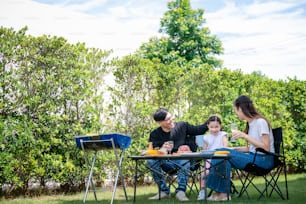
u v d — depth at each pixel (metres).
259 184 7.18
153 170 4.98
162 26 19.89
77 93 6.22
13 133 5.54
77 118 6.26
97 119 6.39
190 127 5.59
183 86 7.61
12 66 5.68
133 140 6.91
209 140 5.61
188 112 7.69
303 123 9.48
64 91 6.07
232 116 8.17
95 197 5.29
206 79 7.96
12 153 5.60
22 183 5.61
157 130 5.54
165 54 19.22
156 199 5.23
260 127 5.00
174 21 19.66
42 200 5.35
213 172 4.86
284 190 6.21
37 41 5.94
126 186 7.04
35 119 5.87
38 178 5.99
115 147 4.90
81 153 6.22
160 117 5.38
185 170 5.01
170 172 5.23
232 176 8.47
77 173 6.22
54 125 5.97
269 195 5.29
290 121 9.12
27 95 5.79
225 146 5.49
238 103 5.19
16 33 5.74
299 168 9.91
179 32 19.78
